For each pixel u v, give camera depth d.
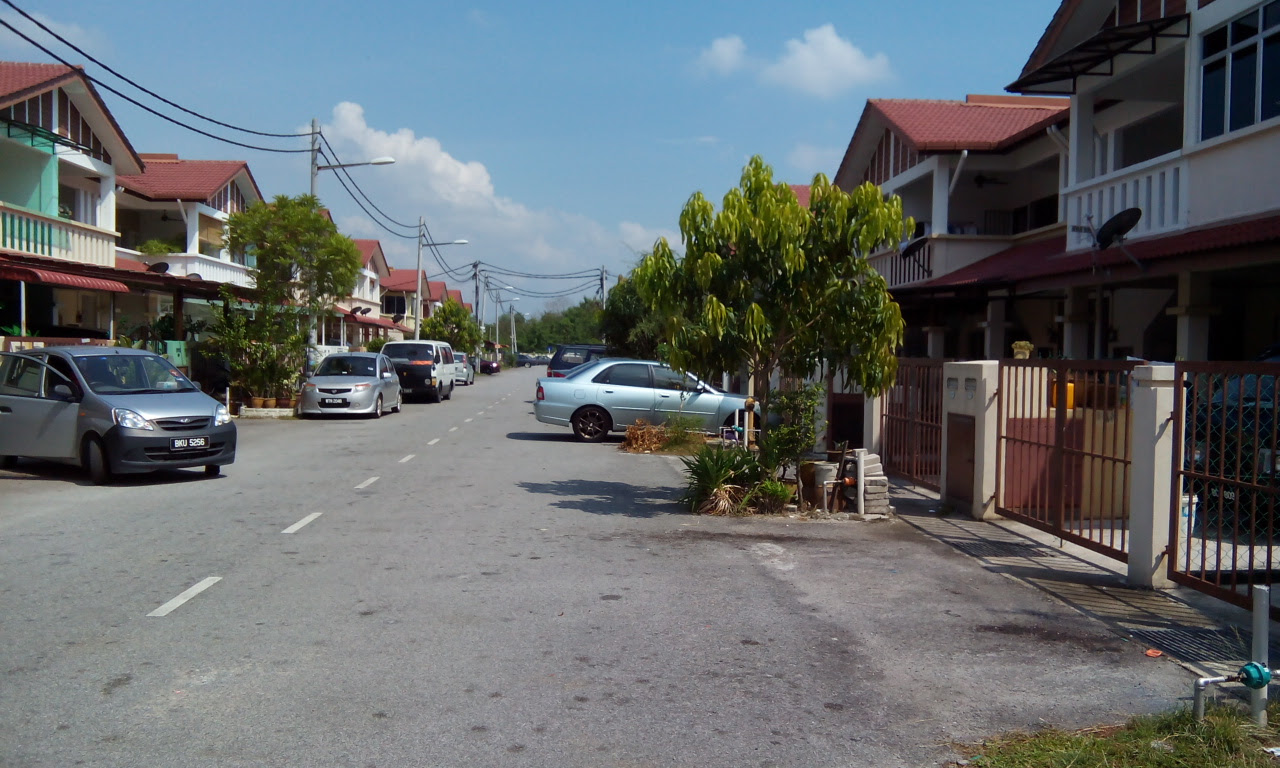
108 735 4.44
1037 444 9.28
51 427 12.83
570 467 15.33
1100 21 15.52
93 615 6.41
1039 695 5.14
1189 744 4.40
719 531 9.73
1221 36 12.54
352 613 6.51
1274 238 10.03
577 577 7.64
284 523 9.89
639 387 19.80
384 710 4.79
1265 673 4.59
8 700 4.88
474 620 6.38
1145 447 7.40
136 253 30.69
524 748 4.36
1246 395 7.95
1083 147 15.70
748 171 10.34
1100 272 13.21
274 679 5.21
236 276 34.41
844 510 10.77
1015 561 8.40
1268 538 5.99
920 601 7.02
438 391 33.03
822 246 10.16
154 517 10.20
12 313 22.84
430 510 10.84
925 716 4.83
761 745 4.45
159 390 13.35
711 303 9.88
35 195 22.59
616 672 5.40
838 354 10.73
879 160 24.81
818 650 5.86
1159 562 7.34
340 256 26.81
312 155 28.31
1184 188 12.99
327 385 24.69
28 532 9.31
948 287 16.28
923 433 12.54
